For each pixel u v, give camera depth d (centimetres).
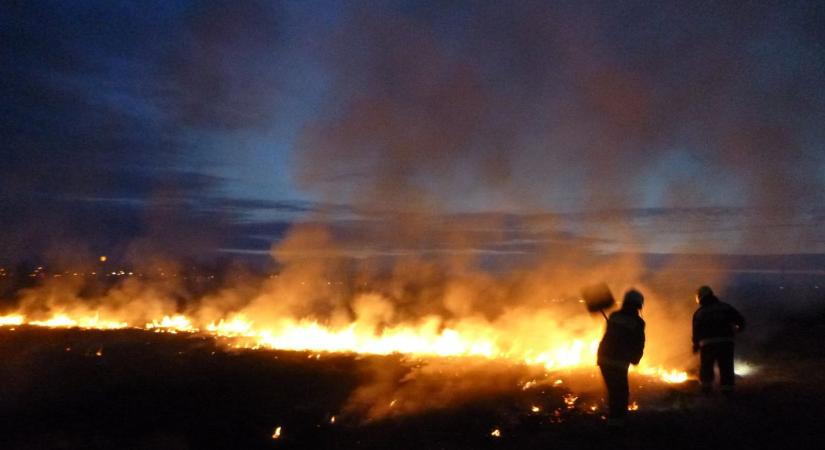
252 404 1142
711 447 811
